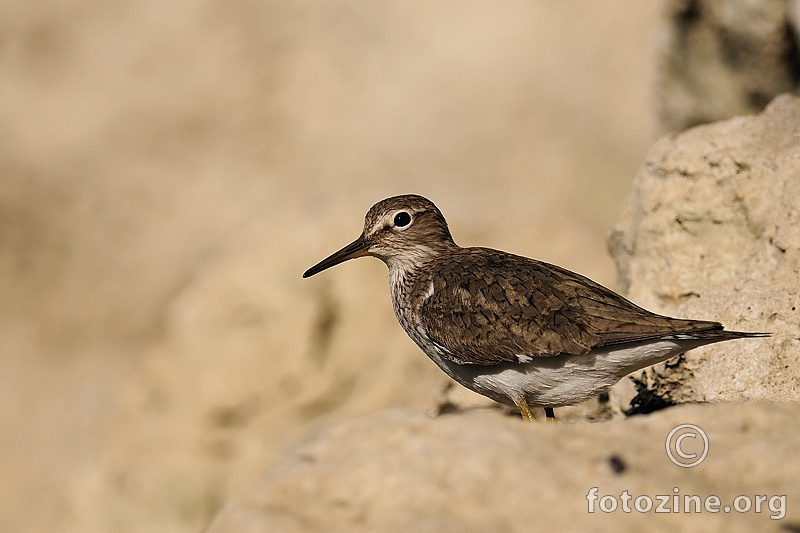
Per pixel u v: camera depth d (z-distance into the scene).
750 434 6.89
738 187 9.64
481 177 24.34
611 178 23.83
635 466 6.55
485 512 6.32
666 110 17.23
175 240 25.31
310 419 16.78
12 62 26.92
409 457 6.70
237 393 16.89
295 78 26.42
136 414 17.16
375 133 25.55
